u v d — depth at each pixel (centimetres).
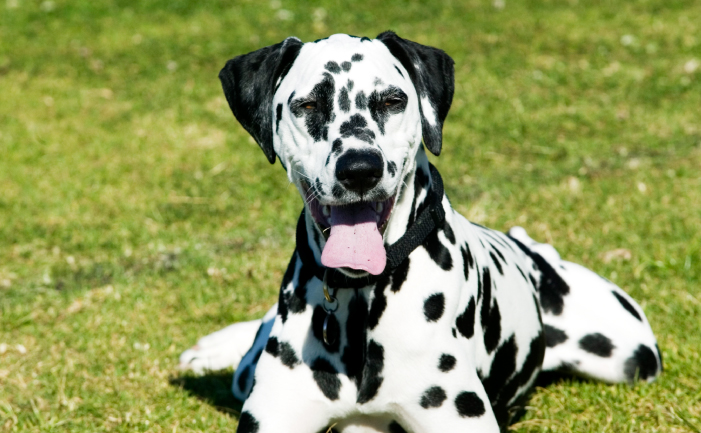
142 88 1470
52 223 961
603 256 794
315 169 427
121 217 970
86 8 1969
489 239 554
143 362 649
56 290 803
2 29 1842
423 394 450
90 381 627
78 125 1309
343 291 447
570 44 1577
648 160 1055
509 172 1050
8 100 1429
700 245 798
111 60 1631
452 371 452
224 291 766
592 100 1301
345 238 423
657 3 1812
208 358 636
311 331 459
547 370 597
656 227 845
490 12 1825
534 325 547
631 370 576
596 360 578
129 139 1240
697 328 649
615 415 542
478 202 951
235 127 1273
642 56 1491
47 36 1795
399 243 442
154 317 727
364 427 471
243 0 1992
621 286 731
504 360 514
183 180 1076
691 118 1197
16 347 684
